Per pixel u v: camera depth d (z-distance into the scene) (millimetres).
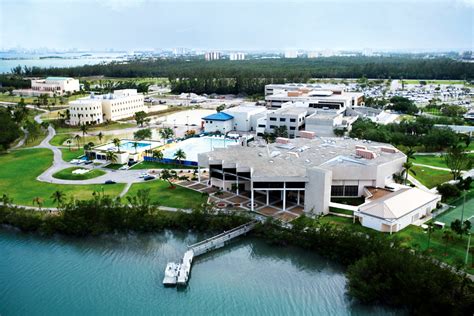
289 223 128750
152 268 113688
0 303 99562
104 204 137750
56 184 170500
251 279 108500
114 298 101312
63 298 101438
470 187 158000
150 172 183875
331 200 148000
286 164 151000
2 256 120812
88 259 118750
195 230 132875
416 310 91375
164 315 95438
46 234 132375
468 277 93500
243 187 158500
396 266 96250
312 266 114188
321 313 95125
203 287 105188
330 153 166125
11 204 147000
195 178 173875
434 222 127312
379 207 125688
